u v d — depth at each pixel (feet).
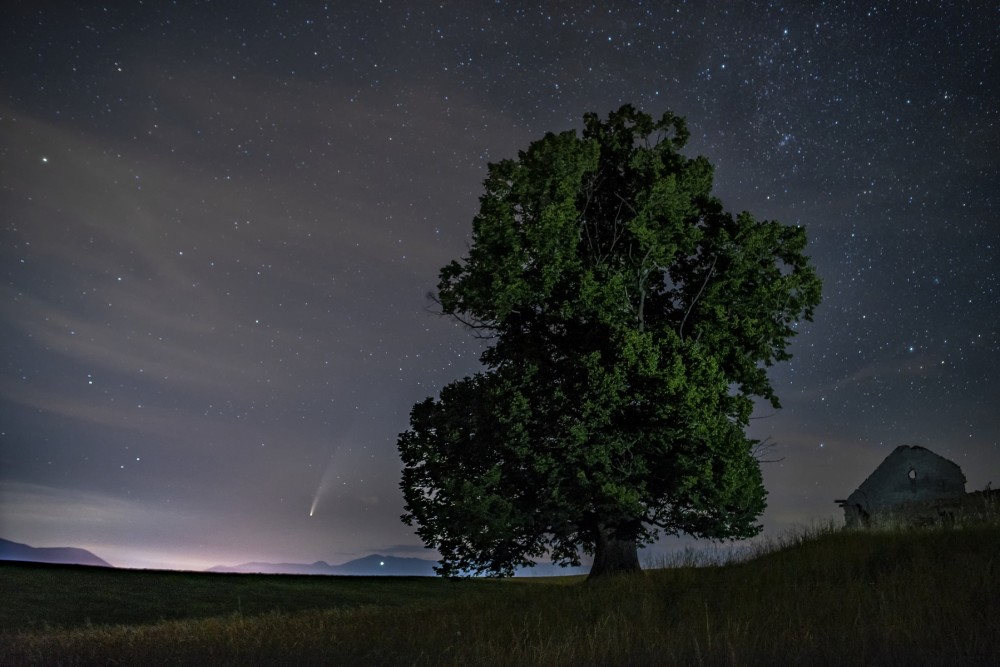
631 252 81.76
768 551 66.90
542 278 77.36
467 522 75.20
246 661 37.63
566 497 75.82
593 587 62.59
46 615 68.74
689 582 55.36
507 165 79.77
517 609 53.83
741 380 79.97
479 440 79.10
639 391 73.00
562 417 75.61
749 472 75.66
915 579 41.47
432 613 55.93
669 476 75.72
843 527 70.13
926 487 89.35
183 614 74.18
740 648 30.71
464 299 81.51
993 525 59.57
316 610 68.59
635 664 31.17
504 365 82.38
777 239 80.89
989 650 27.96
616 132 88.12
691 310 82.89
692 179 81.66
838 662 27.76
